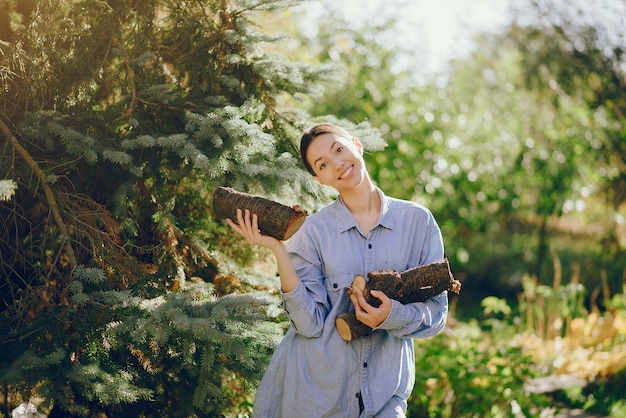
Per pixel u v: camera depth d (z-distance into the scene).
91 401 2.95
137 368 2.79
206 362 2.60
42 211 3.11
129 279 2.90
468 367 4.21
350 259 2.35
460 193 8.02
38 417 2.59
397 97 7.51
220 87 3.22
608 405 4.86
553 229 9.80
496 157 8.18
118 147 2.94
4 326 2.64
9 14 3.21
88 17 3.12
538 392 4.77
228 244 3.55
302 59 6.59
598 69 8.14
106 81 3.19
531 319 5.97
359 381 2.28
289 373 2.32
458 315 9.21
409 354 2.38
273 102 3.32
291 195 3.02
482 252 10.98
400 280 2.25
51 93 3.03
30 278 3.09
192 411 2.85
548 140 8.34
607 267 8.55
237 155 2.84
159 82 3.22
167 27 3.31
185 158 2.80
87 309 2.64
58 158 2.96
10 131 2.85
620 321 5.66
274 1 3.16
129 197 2.97
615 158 8.23
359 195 2.37
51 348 2.50
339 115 7.10
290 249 2.38
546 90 8.50
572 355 5.34
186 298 2.52
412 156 7.49
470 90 8.80
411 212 2.40
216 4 3.23
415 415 4.02
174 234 3.15
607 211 8.33
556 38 8.38
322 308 2.32
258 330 2.66
